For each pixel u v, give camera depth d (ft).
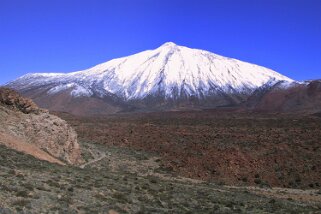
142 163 183.01
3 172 88.17
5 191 72.38
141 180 125.29
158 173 168.04
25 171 94.58
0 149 116.88
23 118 151.74
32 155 128.57
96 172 125.59
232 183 162.09
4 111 151.02
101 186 96.53
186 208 94.89
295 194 145.48
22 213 64.54
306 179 169.07
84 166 157.89
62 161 149.89
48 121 158.20
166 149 212.23
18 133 143.64
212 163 175.42
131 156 194.49
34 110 160.66
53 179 91.66
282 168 177.58
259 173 170.81
